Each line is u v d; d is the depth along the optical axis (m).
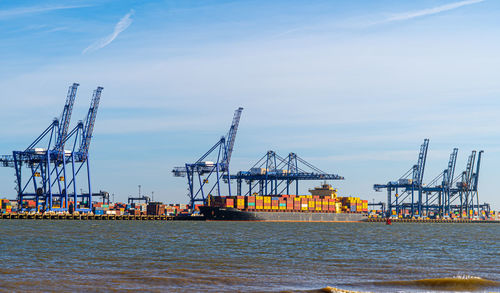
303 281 44.00
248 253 65.00
